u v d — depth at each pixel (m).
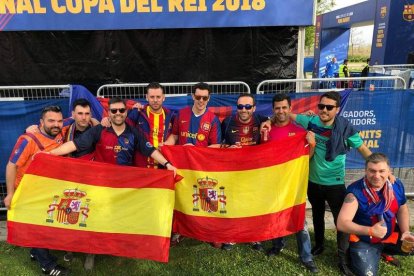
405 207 3.60
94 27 6.02
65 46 6.25
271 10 6.09
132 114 4.29
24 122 5.03
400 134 5.30
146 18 6.03
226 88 6.57
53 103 5.05
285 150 3.80
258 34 6.38
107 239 3.62
